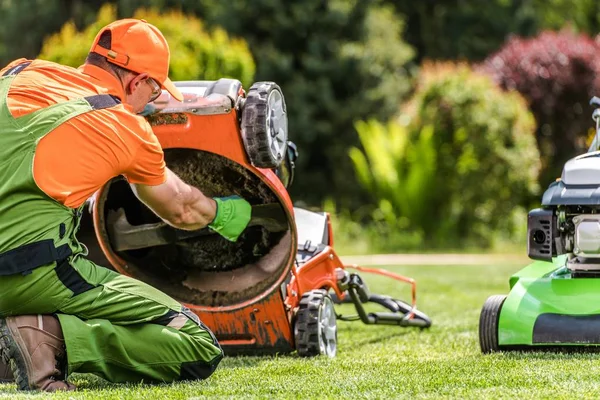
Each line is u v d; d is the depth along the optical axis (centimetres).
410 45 9300
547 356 1647
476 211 5488
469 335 2167
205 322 1788
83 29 7231
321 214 2041
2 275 1356
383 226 5816
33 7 7375
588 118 6550
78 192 1366
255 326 1791
